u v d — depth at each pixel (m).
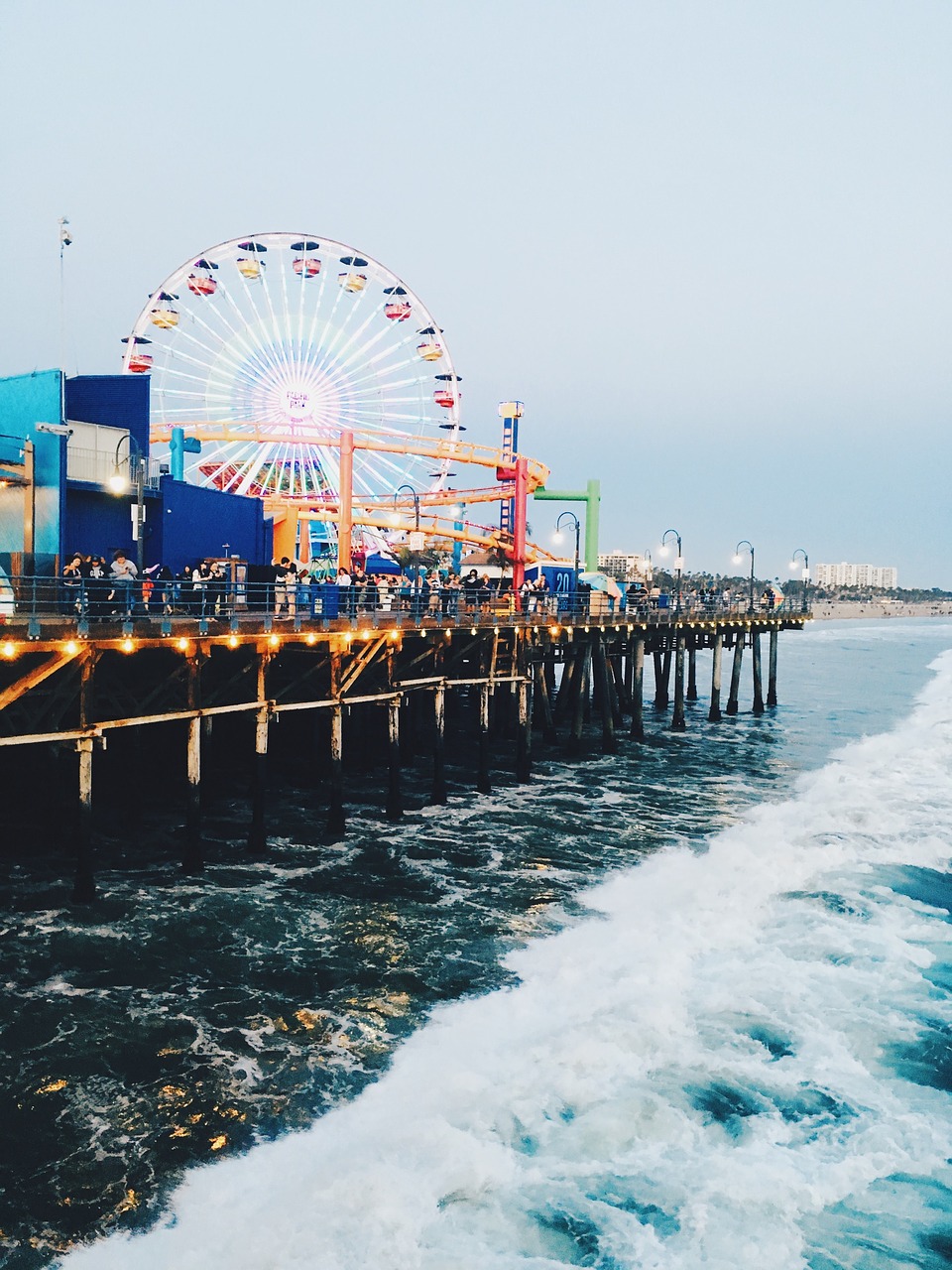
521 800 28.12
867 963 16.66
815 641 131.88
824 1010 14.98
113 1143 11.32
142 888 19.39
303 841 22.98
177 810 25.38
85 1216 10.12
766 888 20.50
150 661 22.72
